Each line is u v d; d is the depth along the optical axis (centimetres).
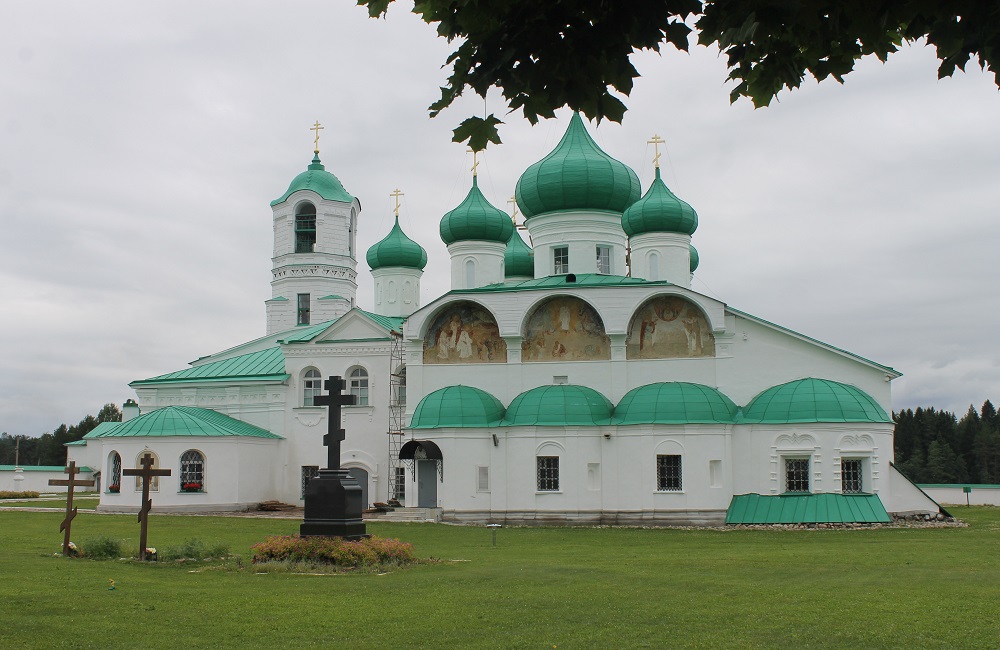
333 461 3244
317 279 8125
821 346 5553
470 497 5494
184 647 1714
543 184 6278
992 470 12131
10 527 4659
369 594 2352
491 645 1731
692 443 5303
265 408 6831
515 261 7569
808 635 1803
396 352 6500
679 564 3097
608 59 1022
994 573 2806
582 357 5803
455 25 1101
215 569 2884
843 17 1080
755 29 1014
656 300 5772
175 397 7100
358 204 8631
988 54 1030
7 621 1908
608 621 1961
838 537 4444
